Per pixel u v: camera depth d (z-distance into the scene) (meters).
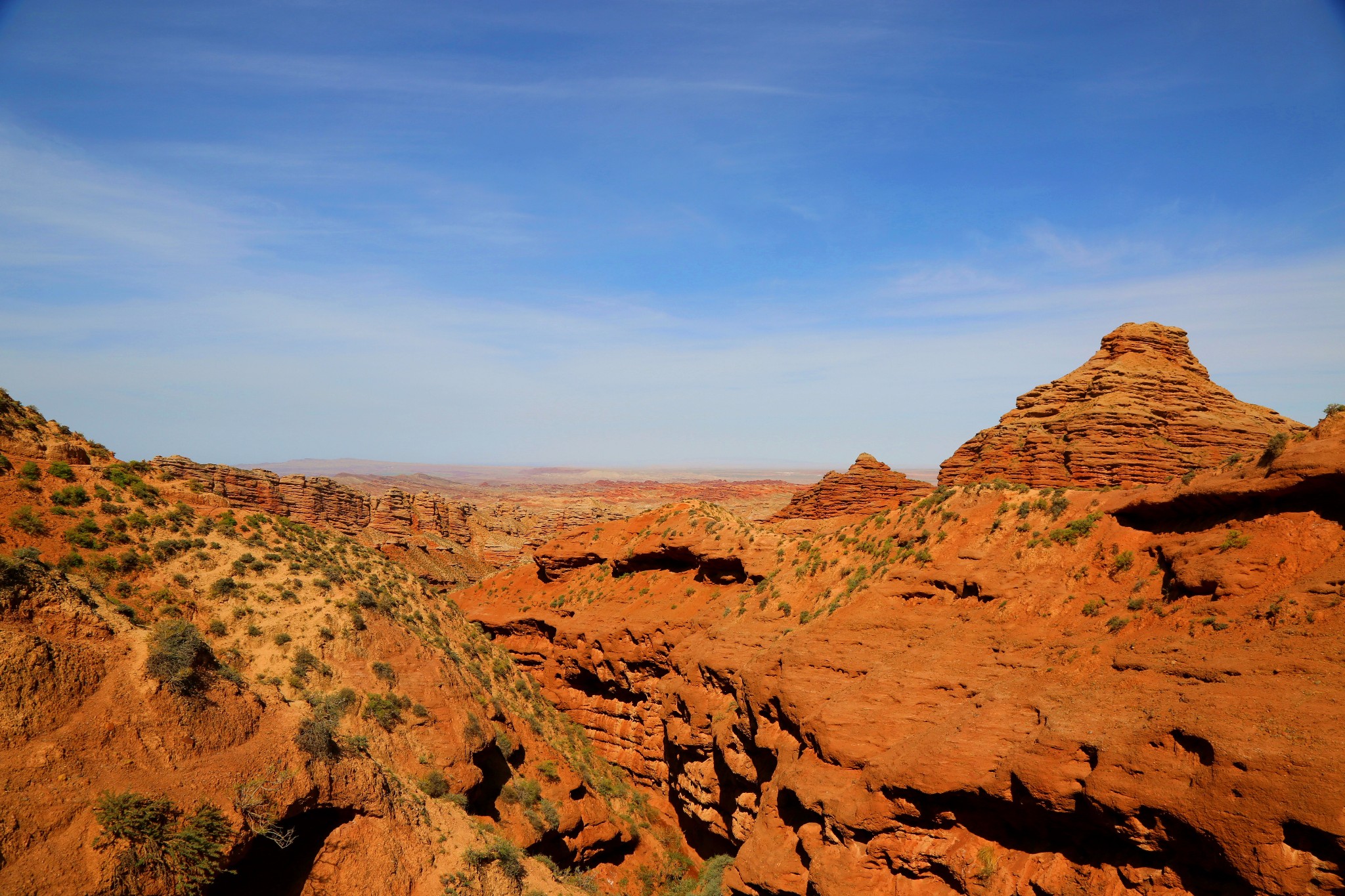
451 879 24.89
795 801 28.52
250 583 33.53
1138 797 18.50
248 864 20.39
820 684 30.88
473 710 36.56
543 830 34.72
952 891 22.70
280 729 22.50
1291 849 15.89
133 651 20.20
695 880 39.56
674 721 41.72
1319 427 22.47
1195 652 21.28
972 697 25.97
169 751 18.80
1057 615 27.28
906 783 23.66
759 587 44.91
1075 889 20.00
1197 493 25.00
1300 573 21.14
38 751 16.27
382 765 27.86
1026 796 21.09
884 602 33.44
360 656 33.50
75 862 15.40
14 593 18.62
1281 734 17.08
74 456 32.78
